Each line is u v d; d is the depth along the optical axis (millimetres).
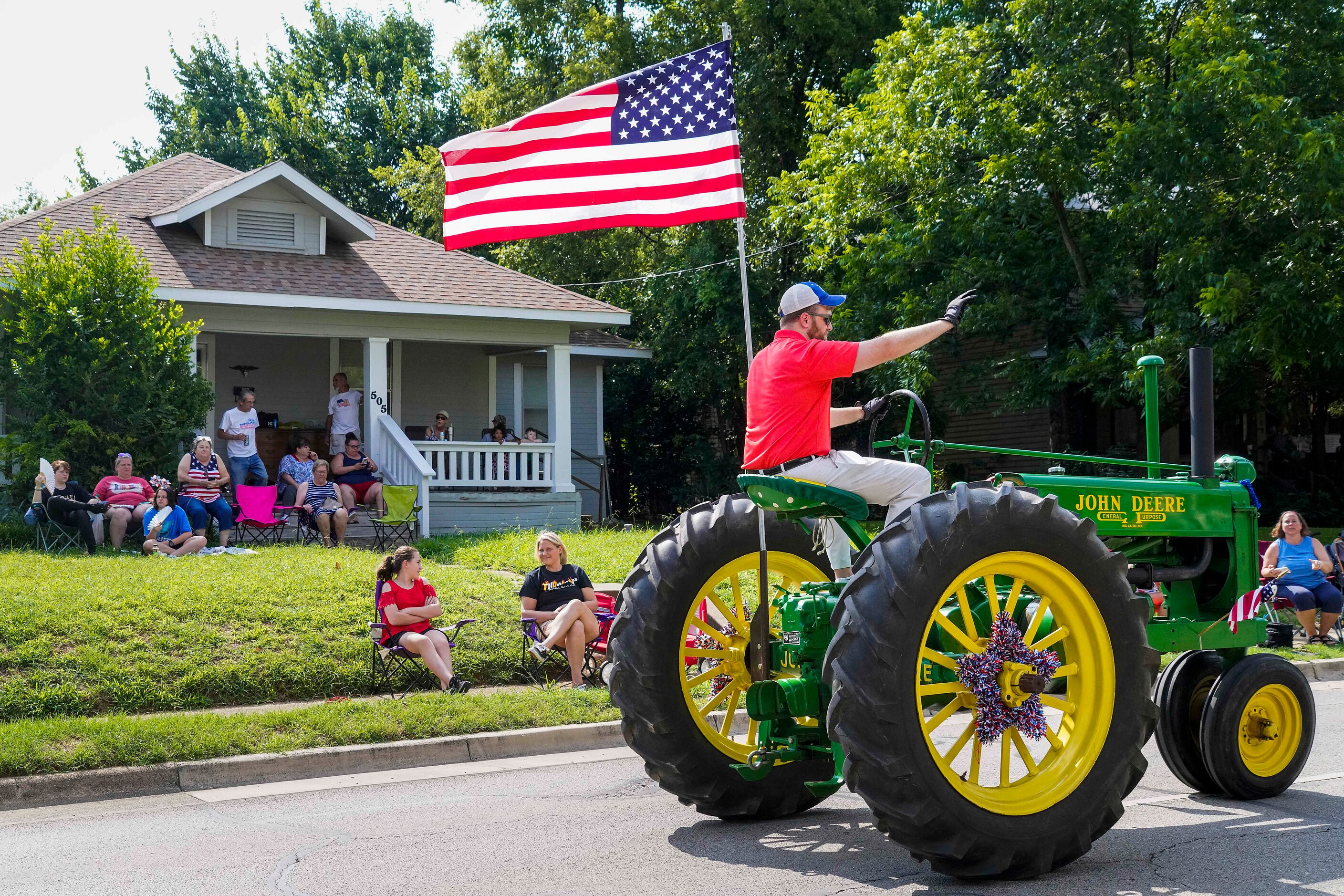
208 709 8859
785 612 5461
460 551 15805
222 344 21625
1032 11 17719
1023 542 4789
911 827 4492
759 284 25500
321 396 22516
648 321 28703
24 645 9102
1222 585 6418
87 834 5996
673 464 27891
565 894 4715
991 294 19422
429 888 4848
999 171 17281
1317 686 10508
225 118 46188
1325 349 16578
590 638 9938
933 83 18469
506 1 29781
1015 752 7531
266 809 6508
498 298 20797
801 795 6004
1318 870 4863
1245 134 15898
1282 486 23391
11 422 15477
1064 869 4906
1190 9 18094
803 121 27328
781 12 25922
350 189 42594
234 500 17234
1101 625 4930
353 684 9492
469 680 9844
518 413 24297
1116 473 20906
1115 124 17000
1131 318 18766
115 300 15852
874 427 5734
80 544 14227
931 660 5020
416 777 7367
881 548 4641
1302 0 17609
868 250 19625
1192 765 6223
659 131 7008
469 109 31016
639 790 6836
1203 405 6262
